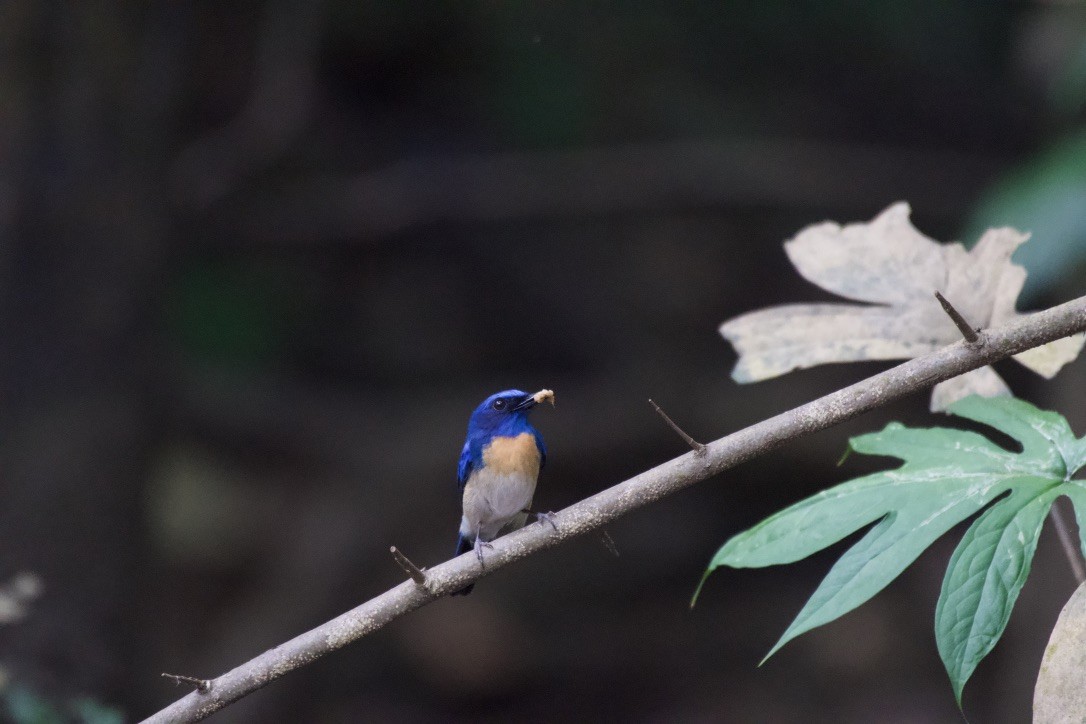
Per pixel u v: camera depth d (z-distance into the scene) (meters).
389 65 14.88
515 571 15.62
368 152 15.44
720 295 16.47
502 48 14.66
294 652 3.54
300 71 12.52
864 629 15.02
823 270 4.25
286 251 15.78
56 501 9.33
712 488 15.98
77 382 9.48
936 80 15.17
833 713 14.20
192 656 13.85
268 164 14.06
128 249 9.72
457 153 15.31
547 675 14.96
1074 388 9.04
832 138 15.68
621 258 16.58
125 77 9.52
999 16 14.44
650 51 14.90
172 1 9.85
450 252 16.44
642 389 15.81
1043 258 8.22
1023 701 10.38
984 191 14.80
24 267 9.27
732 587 15.84
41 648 9.07
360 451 15.69
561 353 16.77
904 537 3.02
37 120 9.13
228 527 14.91
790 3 14.55
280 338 16.05
